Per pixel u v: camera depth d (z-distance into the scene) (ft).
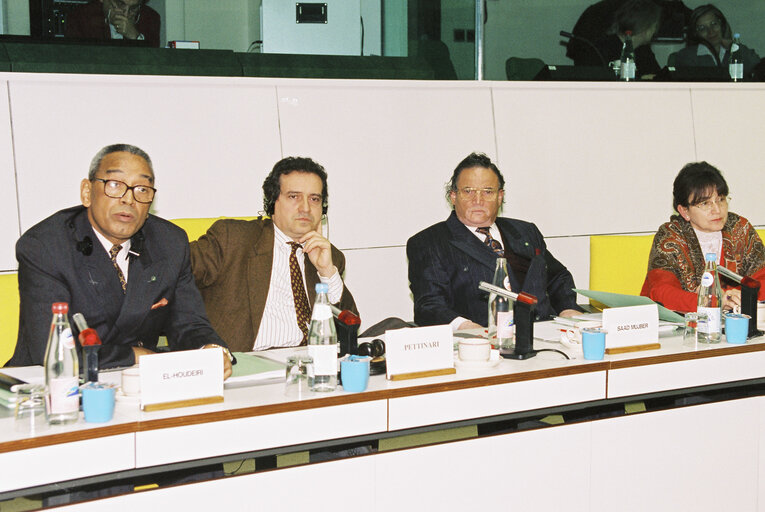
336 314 6.50
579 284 14.90
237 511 5.25
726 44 15.88
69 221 7.66
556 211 14.71
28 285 7.38
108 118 11.76
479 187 10.23
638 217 15.31
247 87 12.69
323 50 13.53
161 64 12.28
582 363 6.65
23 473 4.71
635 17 15.20
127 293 7.58
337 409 5.63
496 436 6.13
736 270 10.43
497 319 7.27
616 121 15.11
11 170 11.20
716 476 7.14
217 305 9.13
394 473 5.76
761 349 7.43
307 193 9.34
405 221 13.75
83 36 11.96
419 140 13.84
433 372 6.21
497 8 14.48
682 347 7.31
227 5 12.92
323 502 5.52
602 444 6.59
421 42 14.15
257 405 5.39
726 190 10.31
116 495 4.91
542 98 14.65
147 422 5.06
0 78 11.20
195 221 9.77
